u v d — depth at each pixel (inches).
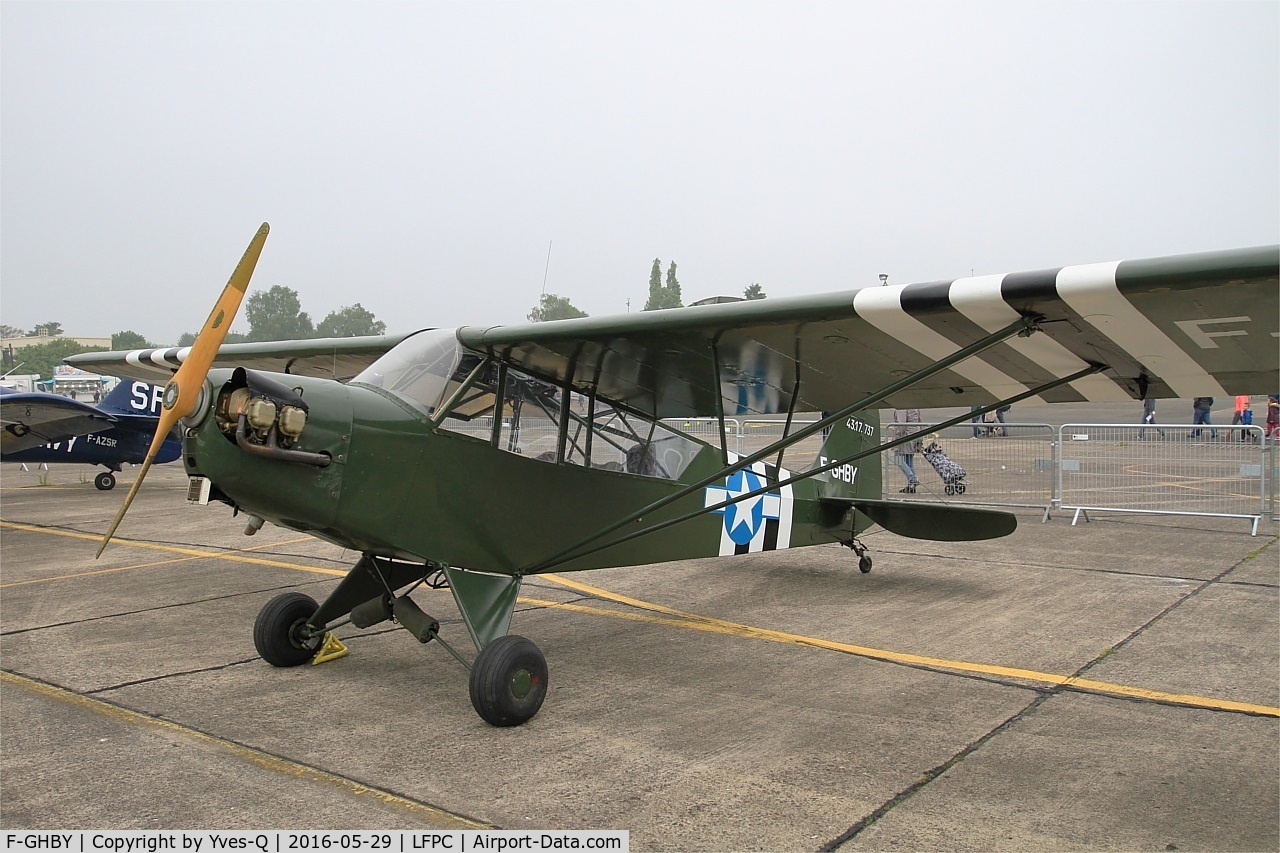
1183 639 196.2
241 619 224.5
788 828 110.9
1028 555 306.2
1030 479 487.5
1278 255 112.6
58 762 133.1
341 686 170.6
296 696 164.4
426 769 130.5
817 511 269.9
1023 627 210.4
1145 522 369.1
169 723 149.9
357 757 135.1
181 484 576.4
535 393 187.2
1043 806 116.6
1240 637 197.0
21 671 179.9
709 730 146.2
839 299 144.2
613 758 134.4
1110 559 293.0
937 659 186.1
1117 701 157.8
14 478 608.7
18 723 149.9
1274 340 143.6
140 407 528.4
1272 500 356.8
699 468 227.9
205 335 136.2
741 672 179.2
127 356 343.6
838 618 223.6
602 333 162.2
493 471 175.3
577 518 194.5
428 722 150.9
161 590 259.6
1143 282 122.0
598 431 202.1
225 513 433.4
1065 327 144.8
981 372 178.4
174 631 212.5
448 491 167.0
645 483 211.3
